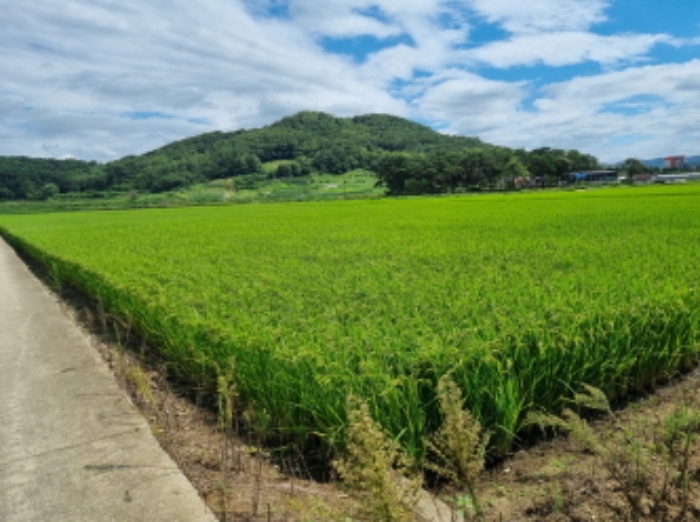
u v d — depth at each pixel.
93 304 11.66
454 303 6.30
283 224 27.22
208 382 5.82
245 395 5.08
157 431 4.91
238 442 4.70
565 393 4.77
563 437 4.58
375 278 8.93
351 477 2.76
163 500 3.75
